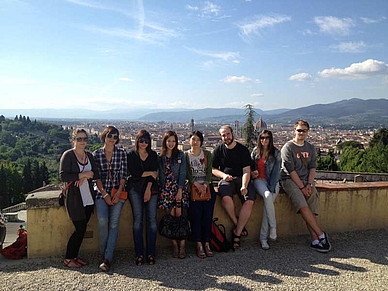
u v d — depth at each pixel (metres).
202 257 4.54
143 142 4.42
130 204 4.64
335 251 4.91
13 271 4.05
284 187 5.27
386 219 6.11
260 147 5.12
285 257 4.64
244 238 5.38
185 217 4.57
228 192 4.98
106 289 3.61
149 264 4.30
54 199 4.48
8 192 50.50
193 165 4.78
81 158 4.23
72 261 4.23
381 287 3.77
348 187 5.82
